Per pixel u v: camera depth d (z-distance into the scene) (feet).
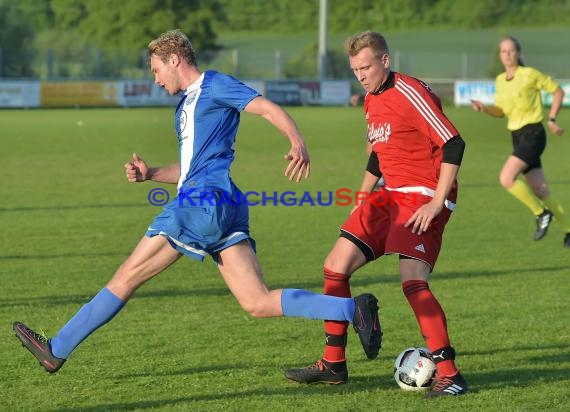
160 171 55.72
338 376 55.52
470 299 79.46
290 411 50.31
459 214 131.23
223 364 59.93
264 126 301.02
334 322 55.01
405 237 54.03
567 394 53.16
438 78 499.10
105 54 435.94
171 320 71.87
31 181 164.35
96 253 100.78
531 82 108.58
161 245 50.39
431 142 54.95
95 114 340.39
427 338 52.90
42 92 374.63
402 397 52.90
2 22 483.92
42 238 110.01
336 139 249.34
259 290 51.01
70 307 75.87
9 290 82.17
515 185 108.58
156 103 391.45
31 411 50.55
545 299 79.30
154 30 562.25
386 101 55.06
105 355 61.98
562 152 224.12
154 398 52.80
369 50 54.65
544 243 109.40
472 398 52.34
